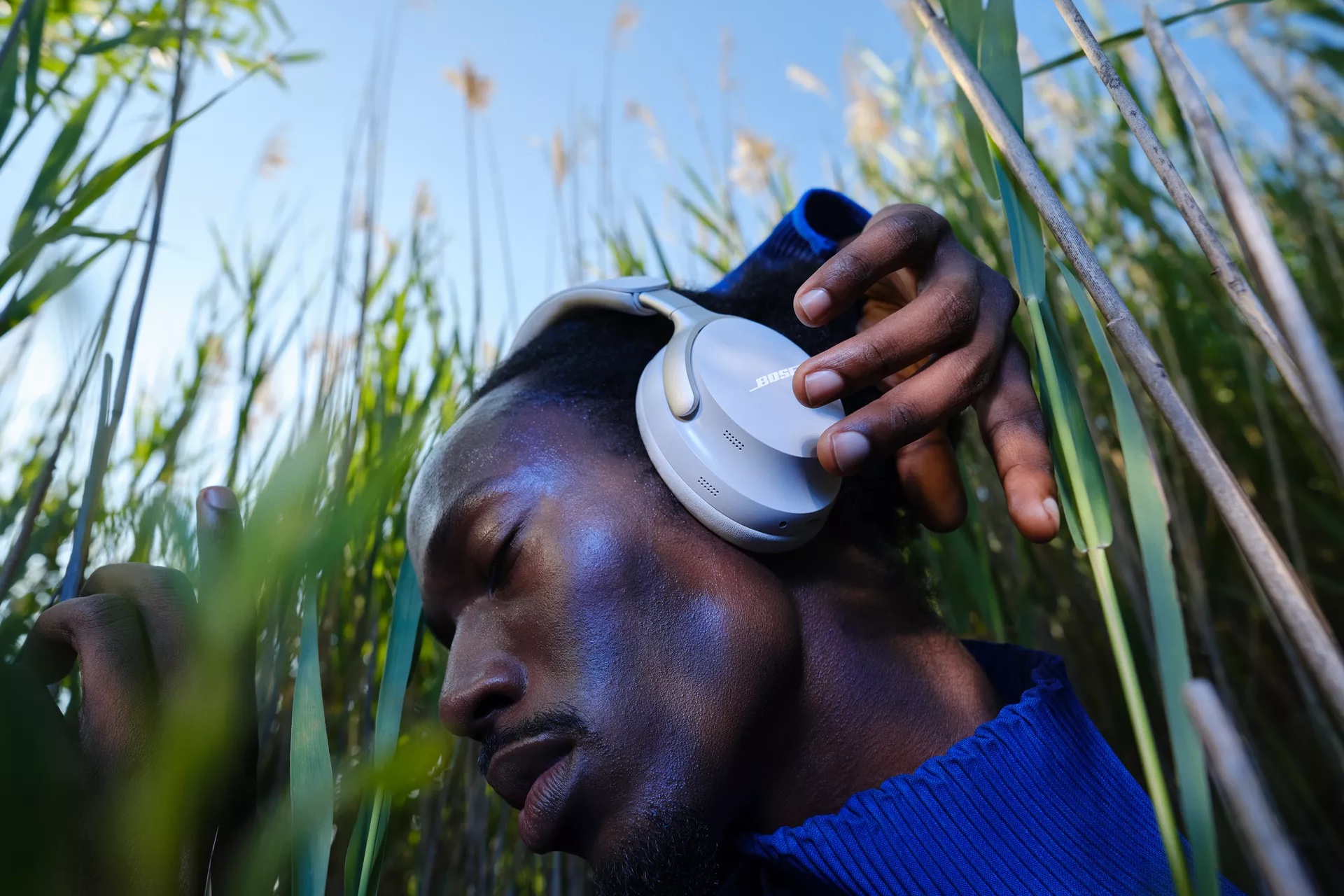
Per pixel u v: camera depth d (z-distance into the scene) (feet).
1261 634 4.14
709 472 1.69
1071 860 1.67
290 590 1.56
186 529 0.70
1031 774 1.72
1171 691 1.03
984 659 2.23
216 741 0.68
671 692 1.66
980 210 3.96
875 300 2.23
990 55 1.61
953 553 3.40
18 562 1.73
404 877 3.34
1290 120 4.60
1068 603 3.87
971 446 3.91
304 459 0.64
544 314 2.31
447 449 1.91
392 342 3.71
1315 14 4.47
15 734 0.41
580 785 1.63
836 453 1.56
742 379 1.75
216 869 1.37
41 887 0.41
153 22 2.66
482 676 1.72
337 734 3.00
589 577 1.71
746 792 1.77
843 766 1.79
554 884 3.23
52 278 1.65
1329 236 4.49
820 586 1.88
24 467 3.65
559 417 1.89
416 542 1.89
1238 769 0.83
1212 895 0.95
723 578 1.73
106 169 1.67
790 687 1.77
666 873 1.60
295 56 3.84
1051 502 1.53
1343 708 0.92
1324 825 3.45
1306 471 4.52
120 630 1.41
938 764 1.72
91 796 1.25
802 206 2.36
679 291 2.31
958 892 1.63
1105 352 1.29
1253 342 3.96
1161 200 4.63
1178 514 3.46
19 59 1.84
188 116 1.73
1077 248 1.25
